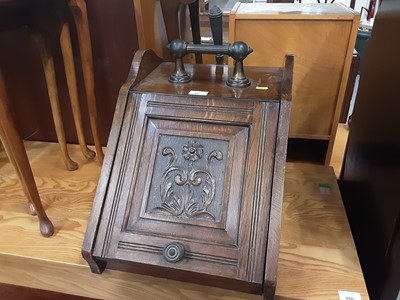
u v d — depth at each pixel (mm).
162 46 999
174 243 554
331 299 596
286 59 672
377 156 711
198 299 656
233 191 566
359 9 2275
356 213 827
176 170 597
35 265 718
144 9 852
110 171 612
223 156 585
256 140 575
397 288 636
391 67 673
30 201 801
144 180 602
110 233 583
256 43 883
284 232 735
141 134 621
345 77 879
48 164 1018
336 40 846
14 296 805
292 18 835
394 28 675
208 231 560
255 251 533
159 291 669
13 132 659
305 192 856
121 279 676
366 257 737
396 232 603
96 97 998
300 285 620
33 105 1083
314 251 688
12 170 1009
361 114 856
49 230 752
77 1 724
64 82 1004
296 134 976
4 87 629
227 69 741
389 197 631
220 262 539
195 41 1112
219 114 598
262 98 597
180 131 609
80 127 971
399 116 615
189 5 1043
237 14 854
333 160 1109
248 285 545
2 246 735
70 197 874
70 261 692
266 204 547
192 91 635
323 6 949
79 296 750
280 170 552
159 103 626
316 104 930
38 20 778
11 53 991
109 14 856
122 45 895
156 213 585
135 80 668
